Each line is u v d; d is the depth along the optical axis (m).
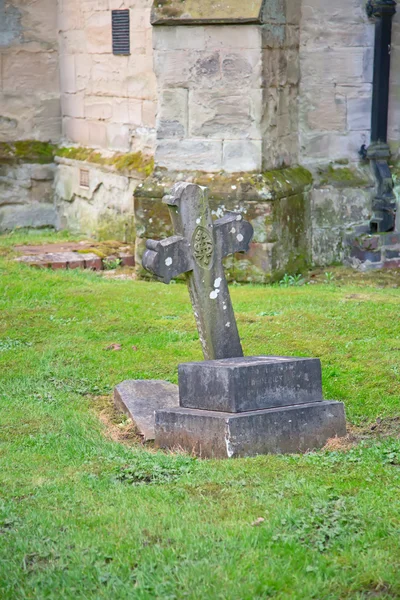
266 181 11.18
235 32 11.06
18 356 8.30
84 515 4.94
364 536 4.61
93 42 13.65
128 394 7.15
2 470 5.69
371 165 12.32
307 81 12.13
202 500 5.16
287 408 6.12
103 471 5.69
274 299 10.22
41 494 5.27
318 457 5.88
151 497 5.21
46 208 14.82
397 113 12.41
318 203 12.20
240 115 11.25
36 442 6.28
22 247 13.05
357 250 12.24
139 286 11.05
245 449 5.92
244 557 4.40
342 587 4.16
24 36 14.40
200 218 6.45
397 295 10.52
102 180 13.59
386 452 5.96
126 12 12.88
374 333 8.77
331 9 11.95
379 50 11.92
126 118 13.27
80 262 12.22
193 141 11.52
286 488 5.29
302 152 12.27
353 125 12.25
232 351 6.66
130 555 4.44
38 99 14.66
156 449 6.29
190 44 11.28
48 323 9.34
